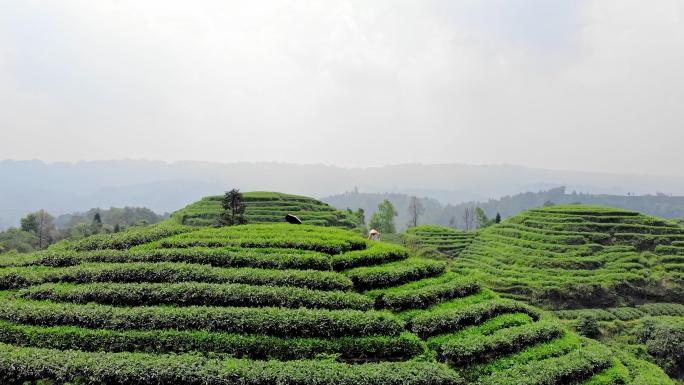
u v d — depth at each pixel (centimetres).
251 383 1553
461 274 2864
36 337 1777
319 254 2658
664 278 8031
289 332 1856
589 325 5803
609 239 9612
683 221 14088
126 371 1548
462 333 2142
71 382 1537
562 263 8712
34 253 2656
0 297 2092
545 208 11988
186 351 1764
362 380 1599
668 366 4919
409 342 1894
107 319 1839
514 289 7962
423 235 12862
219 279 2253
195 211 10725
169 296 2062
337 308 2091
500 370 1970
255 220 10238
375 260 2748
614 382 2100
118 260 2492
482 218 16225
